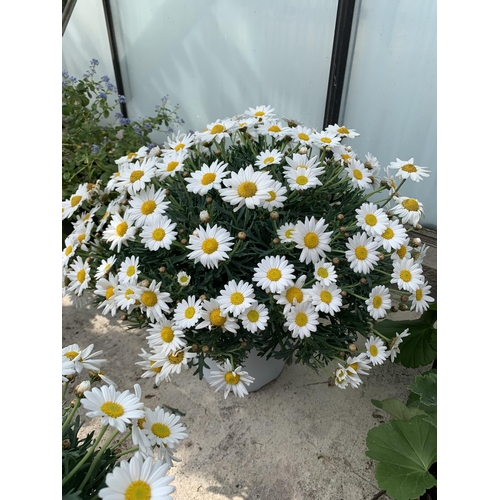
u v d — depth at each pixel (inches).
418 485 44.8
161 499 27.5
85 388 32.9
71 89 101.7
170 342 46.5
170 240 46.5
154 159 54.5
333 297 45.5
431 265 82.1
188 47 103.7
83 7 111.3
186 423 60.3
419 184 87.3
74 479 32.3
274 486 52.7
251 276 50.4
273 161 50.6
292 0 83.0
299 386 66.5
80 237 54.9
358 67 82.3
